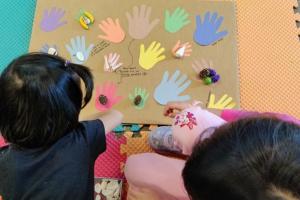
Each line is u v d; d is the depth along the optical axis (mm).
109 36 1141
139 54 1117
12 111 645
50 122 655
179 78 1090
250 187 434
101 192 985
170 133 984
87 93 744
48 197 683
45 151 687
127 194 989
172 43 1125
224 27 1141
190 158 505
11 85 638
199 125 777
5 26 1195
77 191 707
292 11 1196
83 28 1150
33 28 1160
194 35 1133
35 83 634
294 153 433
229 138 472
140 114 1067
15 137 672
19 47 1171
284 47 1151
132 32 1142
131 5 1170
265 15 1190
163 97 1074
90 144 761
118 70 1105
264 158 435
